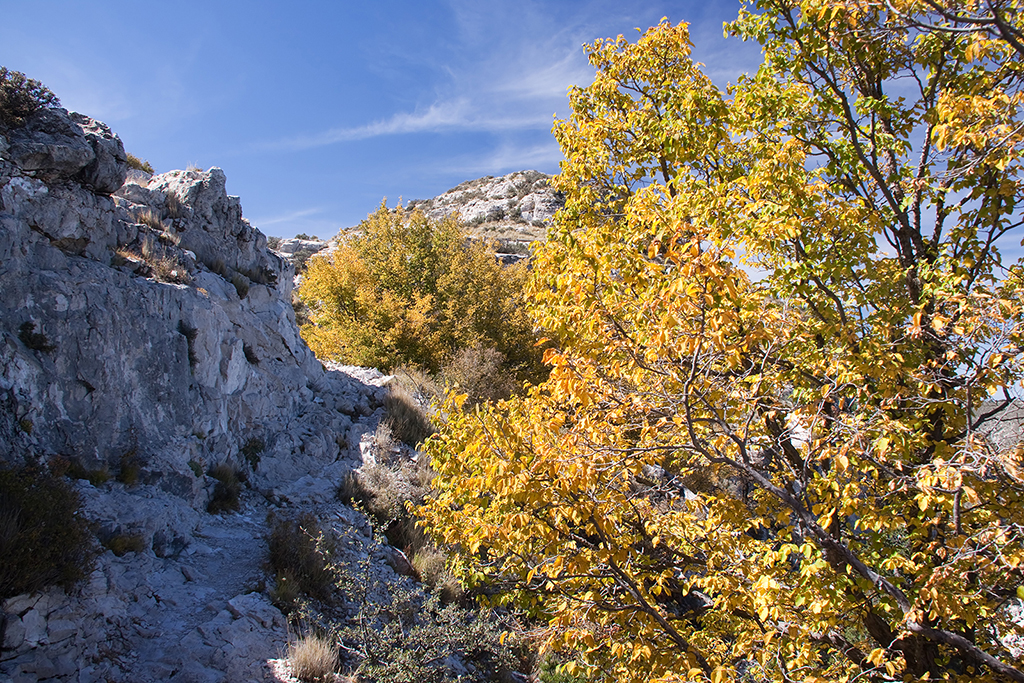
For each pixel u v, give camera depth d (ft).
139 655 19.76
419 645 24.35
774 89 21.89
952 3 17.92
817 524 14.82
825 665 18.33
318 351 72.38
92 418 27.04
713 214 17.38
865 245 18.57
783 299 18.83
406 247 90.02
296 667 20.77
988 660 13.32
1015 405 16.43
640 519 19.77
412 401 50.60
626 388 17.30
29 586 18.16
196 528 28.04
